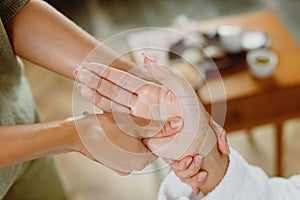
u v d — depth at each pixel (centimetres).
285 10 234
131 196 173
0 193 87
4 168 85
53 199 114
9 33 78
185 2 250
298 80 149
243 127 154
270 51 161
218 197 76
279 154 164
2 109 81
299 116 153
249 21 176
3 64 82
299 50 160
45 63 79
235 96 148
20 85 91
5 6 76
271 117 153
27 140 70
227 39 164
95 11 255
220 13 242
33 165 104
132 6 253
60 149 71
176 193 82
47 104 209
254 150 179
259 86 150
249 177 78
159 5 251
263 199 79
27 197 107
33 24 78
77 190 177
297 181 83
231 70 155
